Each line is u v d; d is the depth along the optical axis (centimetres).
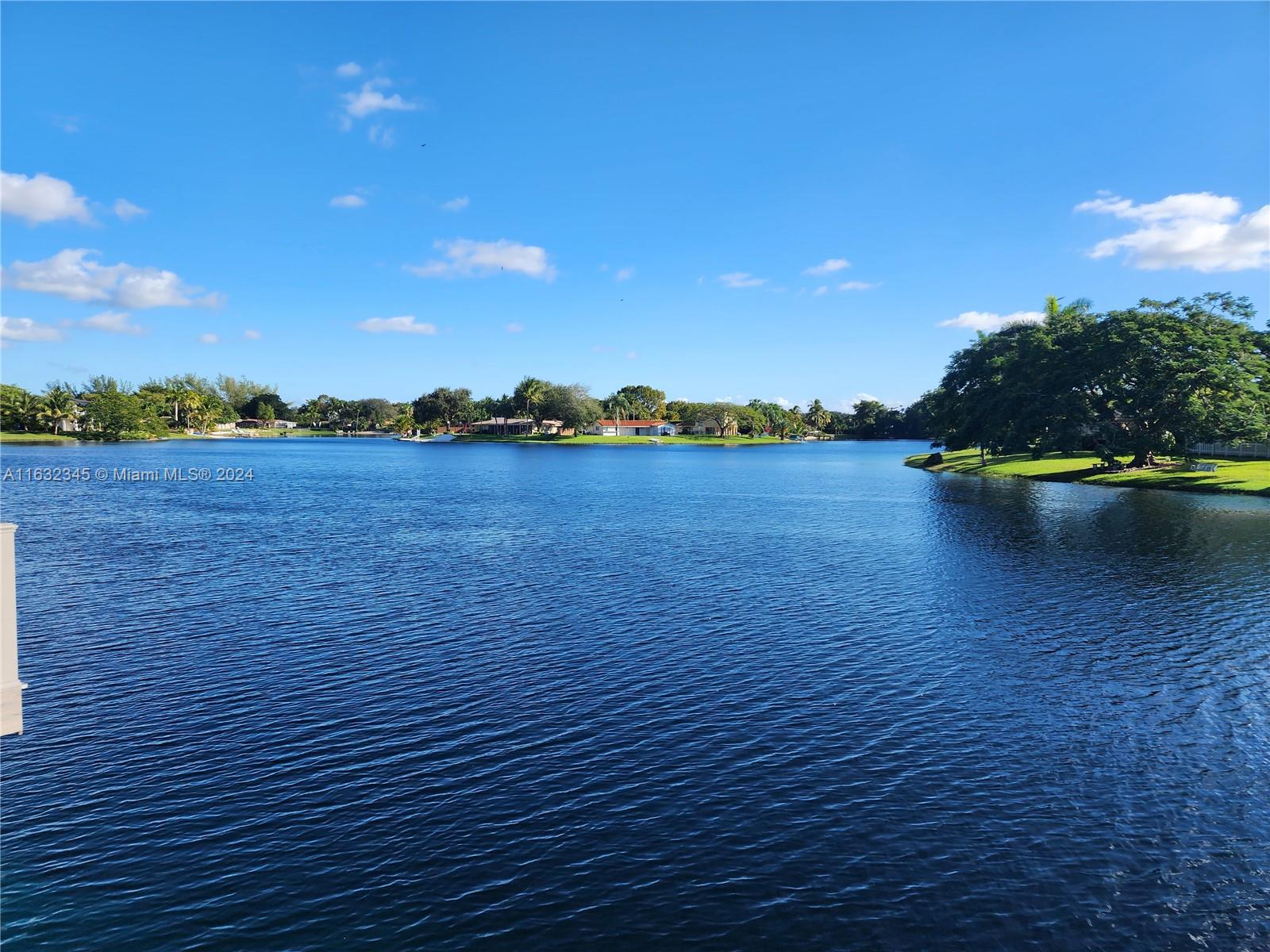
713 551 4181
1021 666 2214
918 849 1309
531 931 1105
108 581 3350
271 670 2166
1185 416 7781
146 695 1975
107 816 1402
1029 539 4519
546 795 1482
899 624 2650
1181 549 4081
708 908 1159
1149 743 1709
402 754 1648
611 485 9194
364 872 1240
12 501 6844
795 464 14350
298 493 7838
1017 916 1142
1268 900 1182
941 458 12756
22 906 1152
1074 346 8938
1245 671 2156
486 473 11469
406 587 3244
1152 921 1134
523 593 3141
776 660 2266
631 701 1947
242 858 1274
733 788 1511
